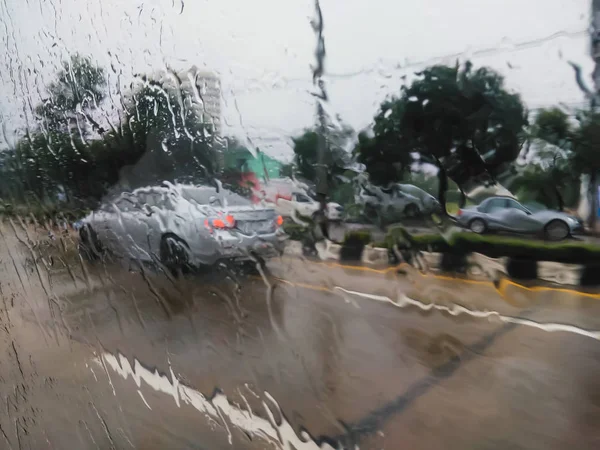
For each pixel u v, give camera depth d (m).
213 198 1.75
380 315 1.92
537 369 1.90
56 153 2.13
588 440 1.55
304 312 1.67
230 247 1.74
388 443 1.45
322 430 1.34
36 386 1.97
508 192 1.48
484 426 1.59
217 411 1.41
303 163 1.68
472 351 1.99
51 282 2.13
